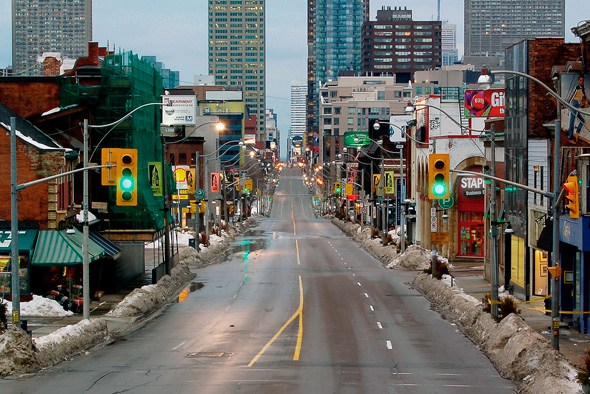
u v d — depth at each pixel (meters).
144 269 66.88
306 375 27.70
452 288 47.50
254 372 28.22
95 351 33.47
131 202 34.94
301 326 39.75
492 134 37.78
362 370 28.78
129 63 58.00
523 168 47.84
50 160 46.78
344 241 110.44
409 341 35.38
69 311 43.88
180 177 88.56
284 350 32.91
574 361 28.77
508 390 25.70
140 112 59.47
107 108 56.97
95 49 69.50
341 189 160.25
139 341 35.91
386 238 88.06
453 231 74.75
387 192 101.62
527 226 46.66
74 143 56.28
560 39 47.94
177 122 123.50
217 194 134.88
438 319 42.31
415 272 68.62
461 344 34.72
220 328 39.38
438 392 25.27
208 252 82.81
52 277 46.62
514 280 49.72
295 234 127.00
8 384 26.61
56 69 69.56
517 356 28.03
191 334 37.66
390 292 54.44
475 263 72.38
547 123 44.94
